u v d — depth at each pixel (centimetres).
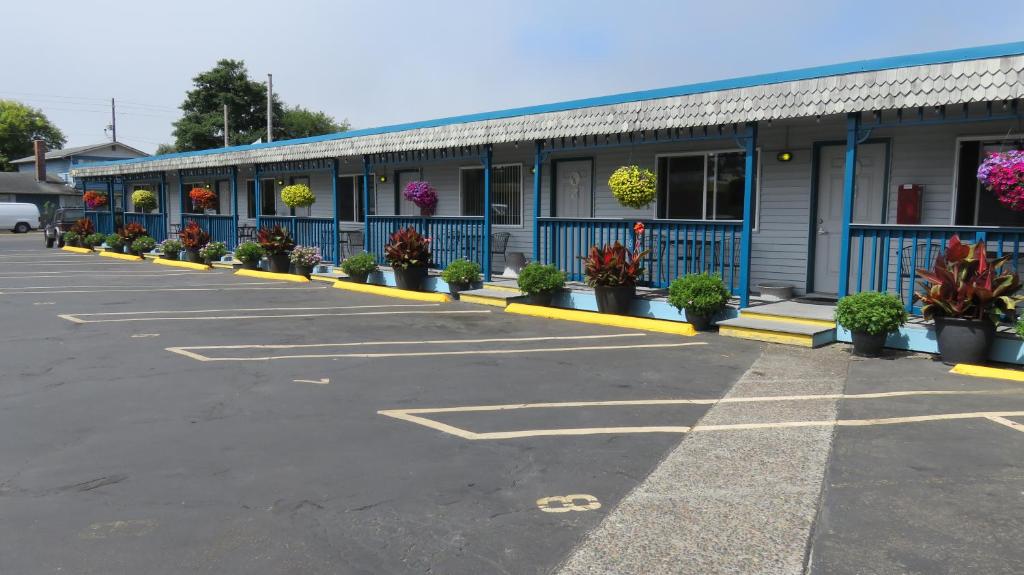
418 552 337
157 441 491
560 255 1257
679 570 320
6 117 7412
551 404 578
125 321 1002
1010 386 620
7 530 358
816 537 348
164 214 2338
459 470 438
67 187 5866
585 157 1270
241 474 431
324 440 493
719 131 942
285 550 339
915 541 342
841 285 808
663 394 607
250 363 731
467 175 1494
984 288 663
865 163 967
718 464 445
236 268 1778
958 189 889
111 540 348
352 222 1809
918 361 720
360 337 874
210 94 5419
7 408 570
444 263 1403
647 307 962
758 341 827
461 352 783
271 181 2164
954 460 444
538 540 348
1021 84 655
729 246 1081
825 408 560
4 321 1003
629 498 396
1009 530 352
